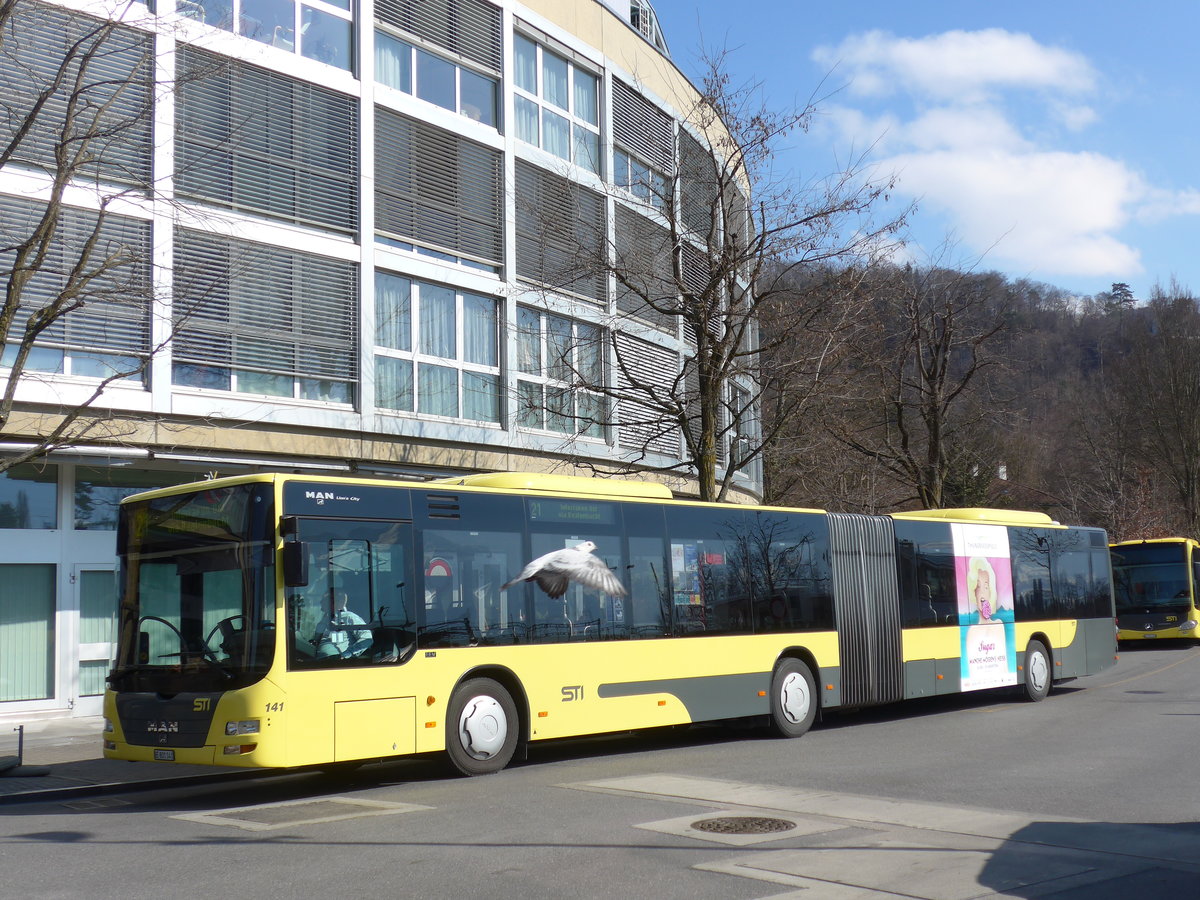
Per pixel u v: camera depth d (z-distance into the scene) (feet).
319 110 65.67
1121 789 35.73
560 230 73.51
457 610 40.47
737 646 50.49
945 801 33.47
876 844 26.91
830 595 55.67
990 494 147.84
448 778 40.16
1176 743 47.34
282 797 37.70
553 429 79.71
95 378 55.11
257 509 36.19
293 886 23.43
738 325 73.92
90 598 59.41
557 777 39.55
